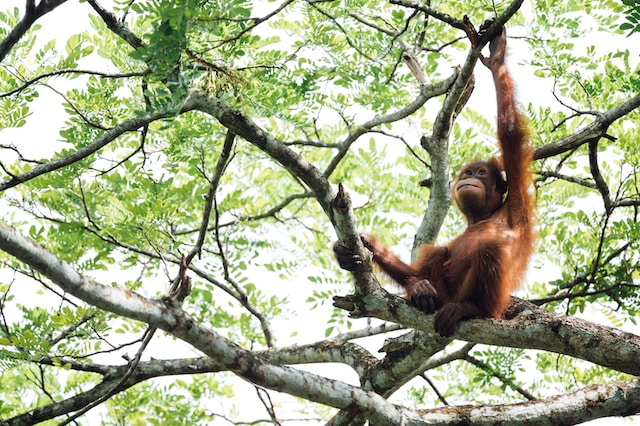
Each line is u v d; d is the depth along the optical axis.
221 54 9.44
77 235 11.79
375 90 12.53
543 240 13.18
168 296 7.24
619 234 12.08
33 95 10.70
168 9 7.44
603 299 12.64
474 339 8.54
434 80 13.15
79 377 13.95
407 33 12.20
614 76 12.55
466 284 10.07
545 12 12.41
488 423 8.49
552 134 12.96
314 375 8.05
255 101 9.34
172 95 7.79
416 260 11.05
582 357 8.02
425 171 15.27
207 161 14.40
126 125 9.34
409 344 9.74
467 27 8.47
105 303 6.68
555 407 8.58
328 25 11.96
